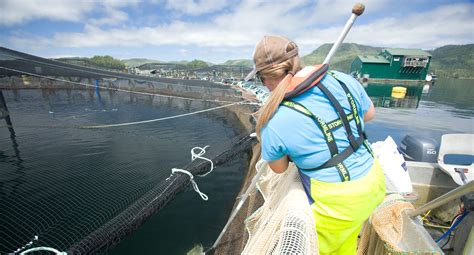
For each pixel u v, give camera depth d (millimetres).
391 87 37188
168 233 5160
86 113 17172
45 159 9172
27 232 4562
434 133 11969
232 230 4125
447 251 2453
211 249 3990
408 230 1852
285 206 1526
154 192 3375
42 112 16625
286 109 1250
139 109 18938
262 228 1859
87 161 8984
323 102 1274
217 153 4875
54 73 13172
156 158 9391
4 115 11773
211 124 14766
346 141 1307
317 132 1237
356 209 1354
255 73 1422
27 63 11945
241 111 12523
